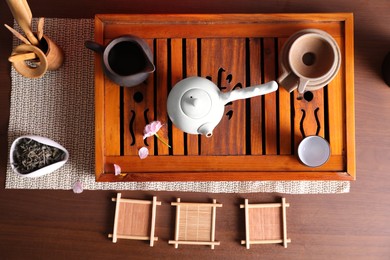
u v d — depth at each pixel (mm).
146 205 1088
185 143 978
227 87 983
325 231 1091
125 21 970
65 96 1098
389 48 1092
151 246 1087
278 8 1099
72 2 1101
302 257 1087
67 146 1090
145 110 981
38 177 1083
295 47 915
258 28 977
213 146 976
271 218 1087
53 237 1088
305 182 1086
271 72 983
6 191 1090
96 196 1093
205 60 981
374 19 1096
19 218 1088
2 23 1097
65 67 1095
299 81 885
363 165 1096
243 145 977
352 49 973
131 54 928
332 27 980
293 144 981
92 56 1098
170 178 964
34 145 1020
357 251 1088
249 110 989
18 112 1092
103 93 972
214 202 1081
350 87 974
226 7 1101
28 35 937
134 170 972
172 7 1103
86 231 1089
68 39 1094
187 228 1079
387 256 1086
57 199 1091
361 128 1100
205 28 977
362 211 1092
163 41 979
